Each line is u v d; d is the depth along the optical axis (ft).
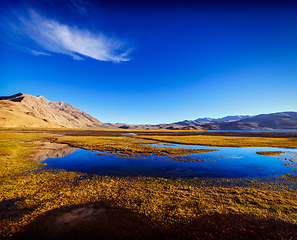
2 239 20.01
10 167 53.06
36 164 59.11
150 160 68.69
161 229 22.33
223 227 22.95
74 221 23.88
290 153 88.28
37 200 30.25
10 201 29.84
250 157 76.48
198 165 60.80
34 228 22.24
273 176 47.75
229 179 44.57
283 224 23.68
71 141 139.64
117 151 90.27
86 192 34.27
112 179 43.78
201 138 184.75
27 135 195.42
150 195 32.96
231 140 157.99
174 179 44.42
